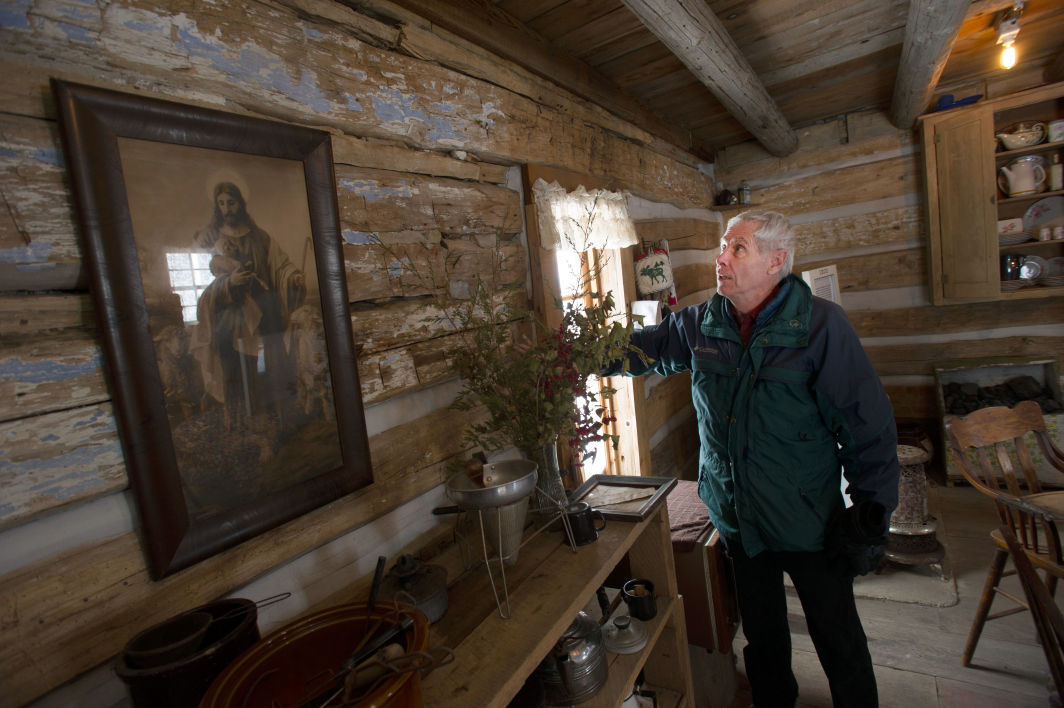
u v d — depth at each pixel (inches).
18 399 30.1
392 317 53.9
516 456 72.4
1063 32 118.2
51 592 31.2
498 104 70.6
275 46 43.9
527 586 47.6
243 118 39.6
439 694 35.4
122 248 33.0
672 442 131.9
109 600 33.5
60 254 32.0
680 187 145.3
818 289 124.2
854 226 167.3
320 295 45.5
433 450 58.7
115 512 34.4
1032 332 150.1
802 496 63.4
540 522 58.5
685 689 68.6
